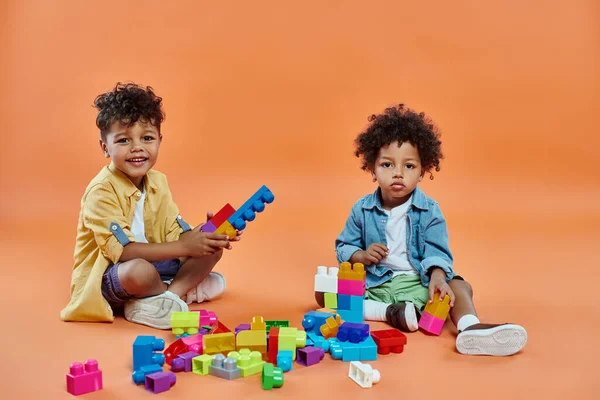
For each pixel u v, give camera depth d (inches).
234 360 61.3
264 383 58.3
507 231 124.4
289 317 80.7
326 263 106.9
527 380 61.1
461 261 105.1
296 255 111.2
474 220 132.6
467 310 73.4
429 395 57.6
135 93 80.2
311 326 70.8
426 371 63.2
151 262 82.3
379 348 67.6
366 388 58.9
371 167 85.7
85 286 77.0
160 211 85.8
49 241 115.9
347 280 75.7
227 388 58.6
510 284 93.4
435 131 85.6
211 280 86.6
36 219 129.3
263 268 103.7
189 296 85.2
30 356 66.5
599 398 57.2
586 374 62.5
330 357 66.8
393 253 83.5
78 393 57.4
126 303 78.9
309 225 130.8
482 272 99.3
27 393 57.7
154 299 76.4
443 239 82.1
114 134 78.1
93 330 74.8
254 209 78.4
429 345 70.8
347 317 76.0
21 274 97.0
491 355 67.4
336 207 144.0
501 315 80.0
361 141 86.6
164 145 169.8
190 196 141.4
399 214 83.0
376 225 84.1
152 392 57.9
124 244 77.3
